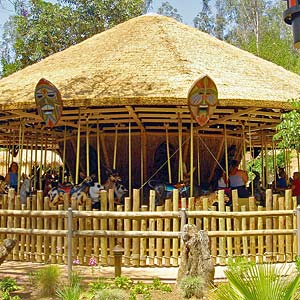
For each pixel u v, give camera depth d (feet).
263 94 44.14
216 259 32.22
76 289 25.80
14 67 120.78
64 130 57.21
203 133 54.34
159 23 56.65
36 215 33.01
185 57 48.08
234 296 16.29
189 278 26.81
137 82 43.45
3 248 27.53
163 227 32.30
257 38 162.81
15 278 30.45
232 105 41.70
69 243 31.14
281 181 60.80
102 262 32.45
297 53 170.19
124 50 50.49
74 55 54.34
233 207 33.14
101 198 33.09
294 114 39.70
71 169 59.31
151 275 31.30
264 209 34.06
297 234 31.83
